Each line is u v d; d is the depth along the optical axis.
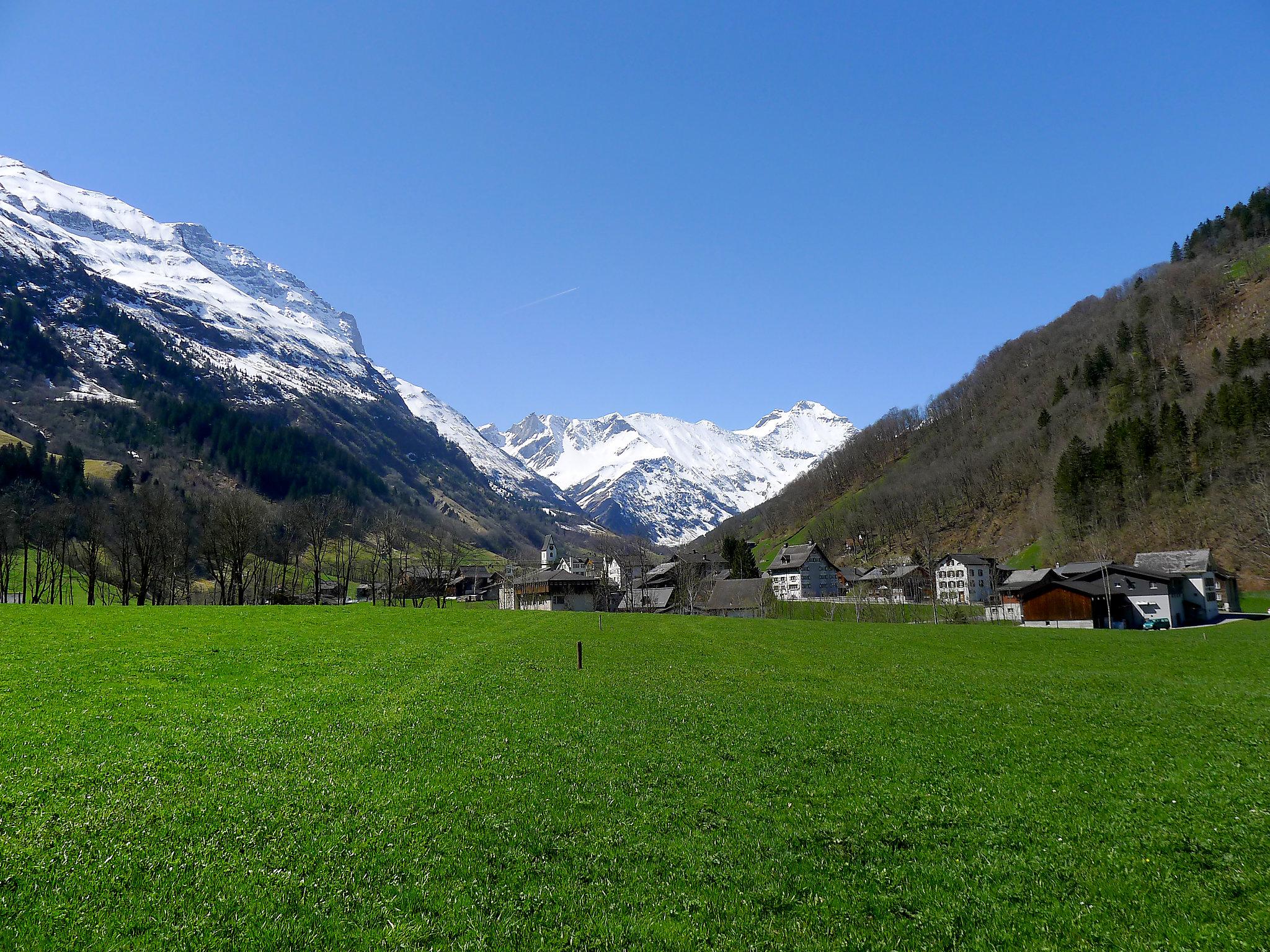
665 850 16.61
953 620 127.62
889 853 16.61
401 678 39.44
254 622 62.28
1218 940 12.59
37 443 197.62
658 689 39.09
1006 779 22.53
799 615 144.25
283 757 23.36
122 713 28.05
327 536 169.25
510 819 18.31
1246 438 154.75
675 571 193.62
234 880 14.52
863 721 31.34
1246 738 28.72
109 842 16.19
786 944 12.56
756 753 25.44
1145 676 48.16
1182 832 17.77
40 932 12.38
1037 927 13.20
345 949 12.19
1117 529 161.12
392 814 18.41
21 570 134.50
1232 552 137.25
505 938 12.61
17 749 22.59
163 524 110.62
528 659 49.66
